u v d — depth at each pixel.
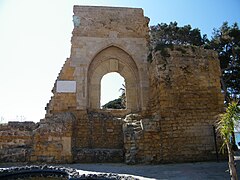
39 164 13.65
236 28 30.14
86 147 16.44
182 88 15.61
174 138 14.53
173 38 33.69
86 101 18.06
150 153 13.90
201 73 16.17
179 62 16.12
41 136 14.65
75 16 20.03
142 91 18.95
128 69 20.05
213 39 31.19
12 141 14.74
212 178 8.45
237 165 11.61
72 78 18.42
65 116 15.86
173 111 15.05
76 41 19.34
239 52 28.59
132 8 21.09
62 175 9.61
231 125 7.19
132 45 20.11
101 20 20.25
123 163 14.11
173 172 10.10
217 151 14.41
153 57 17.23
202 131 14.91
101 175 8.44
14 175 9.61
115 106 40.91
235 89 29.69
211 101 15.67
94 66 19.58
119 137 16.80
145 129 14.27
